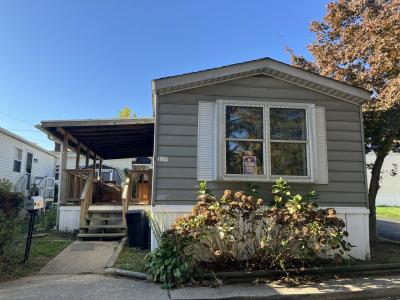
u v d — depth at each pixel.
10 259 6.80
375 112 8.76
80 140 12.69
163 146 7.07
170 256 5.95
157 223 6.80
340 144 7.57
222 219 6.24
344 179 7.46
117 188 13.91
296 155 7.34
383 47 8.71
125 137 12.35
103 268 6.57
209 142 7.20
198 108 7.27
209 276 5.96
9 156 16.75
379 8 10.02
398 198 24.75
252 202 6.28
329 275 6.38
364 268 6.58
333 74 10.38
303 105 7.47
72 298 5.02
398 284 5.94
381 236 11.05
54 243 8.52
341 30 10.81
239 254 6.50
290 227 6.19
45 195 19.34
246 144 7.23
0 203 9.23
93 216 9.90
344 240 6.71
